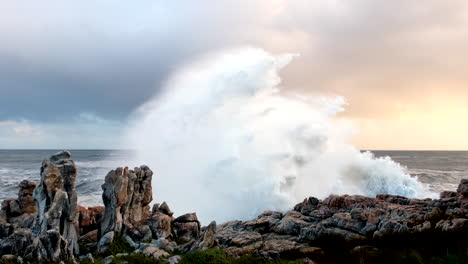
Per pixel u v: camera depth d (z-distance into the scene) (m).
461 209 31.67
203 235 25.91
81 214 27.11
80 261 21.73
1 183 80.06
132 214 28.03
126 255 22.97
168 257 23.22
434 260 21.11
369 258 23.19
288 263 22.77
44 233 22.38
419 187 67.94
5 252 22.23
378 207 34.66
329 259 24.22
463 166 152.12
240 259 23.95
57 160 24.89
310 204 38.22
